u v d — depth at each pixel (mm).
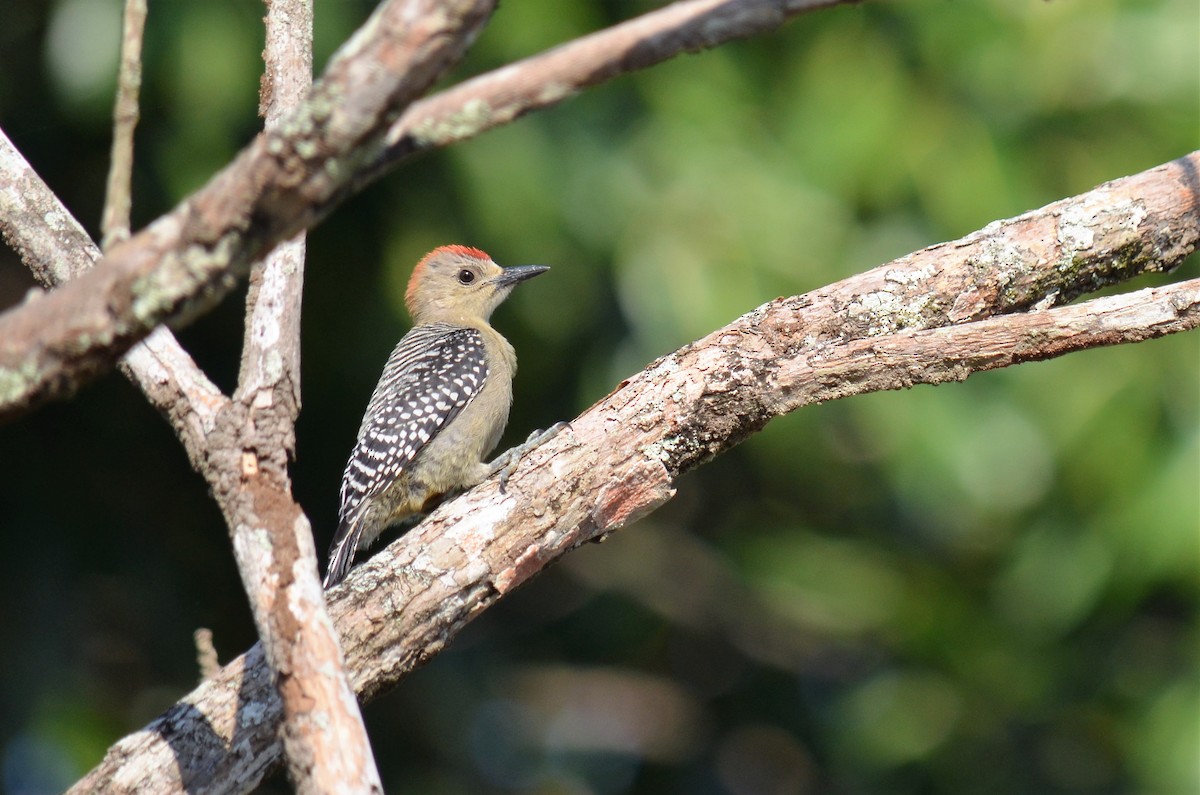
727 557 16328
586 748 17031
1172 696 13656
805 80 12977
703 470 16469
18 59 13047
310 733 4879
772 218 12578
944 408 12891
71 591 13875
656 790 17047
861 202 12898
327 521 14773
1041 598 13930
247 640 14641
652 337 12523
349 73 3928
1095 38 12578
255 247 4137
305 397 14555
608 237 12680
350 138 3984
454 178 12719
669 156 12742
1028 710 15031
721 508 16812
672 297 12406
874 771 15336
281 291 5773
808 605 15578
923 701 15227
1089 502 13117
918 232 12852
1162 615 14977
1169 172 6945
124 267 4094
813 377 6570
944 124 12750
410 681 14969
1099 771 14977
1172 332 6289
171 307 4129
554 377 14273
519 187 12508
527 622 16969
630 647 17156
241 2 12156
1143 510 12750
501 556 6543
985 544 15008
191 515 14648
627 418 6656
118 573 14297
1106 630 14836
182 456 14578
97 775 6121
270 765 6250
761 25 4156
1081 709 14922
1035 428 12984
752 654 17312
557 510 6590
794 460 14148
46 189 6805
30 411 4219
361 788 4801
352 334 14148
